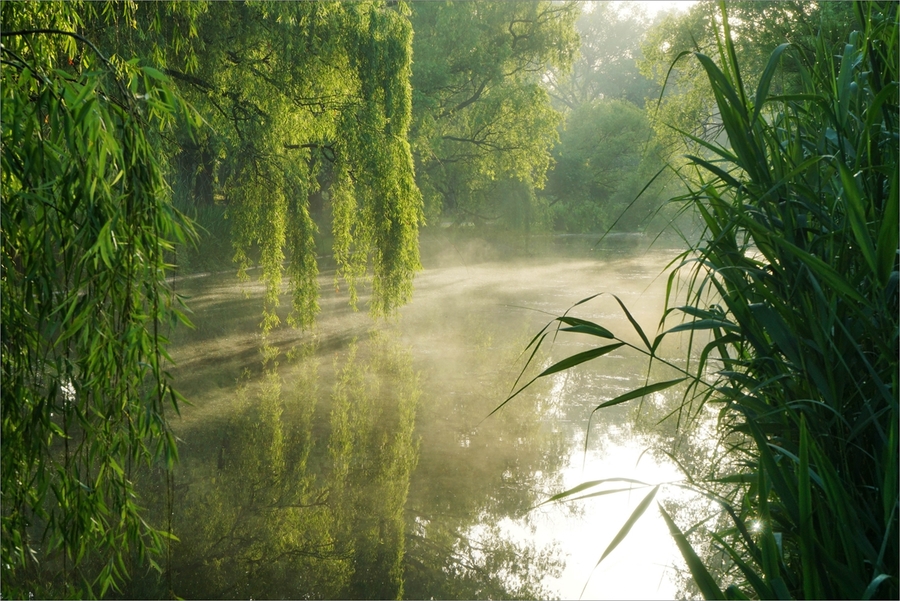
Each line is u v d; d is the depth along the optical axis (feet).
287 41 28.73
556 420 21.89
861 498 7.34
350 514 15.34
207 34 28.19
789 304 7.89
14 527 8.93
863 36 8.75
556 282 52.65
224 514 15.19
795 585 7.75
